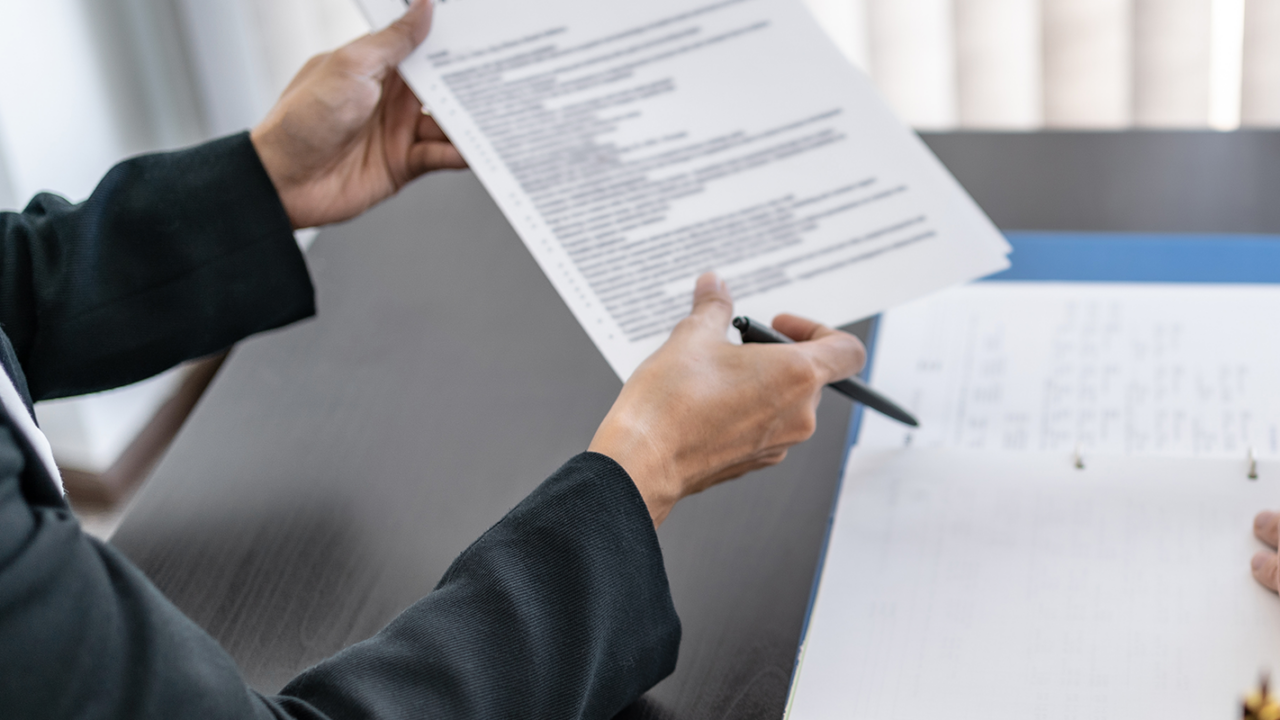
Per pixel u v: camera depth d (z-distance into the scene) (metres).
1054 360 0.73
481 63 0.67
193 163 0.69
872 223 0.62
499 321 0.84
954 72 1.64
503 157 0.65
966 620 0.55
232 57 1.80
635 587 0.51
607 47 0.67
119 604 0.39
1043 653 0.53
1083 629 0.54
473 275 0.89
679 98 0.66
